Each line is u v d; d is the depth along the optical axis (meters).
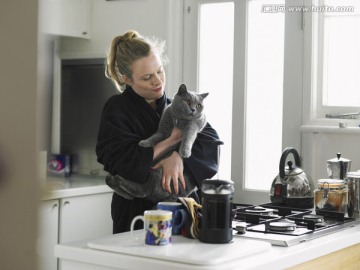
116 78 2.05
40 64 0.24
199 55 3.17
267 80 2.97
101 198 3.12
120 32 3.35
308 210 2.18
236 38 3.03
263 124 2.99
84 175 3.52
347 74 2.80
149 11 3.25
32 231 0.24
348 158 2.71
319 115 2.86
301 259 1.53
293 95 2.87
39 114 0.24
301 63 2.85
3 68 0.24
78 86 3.53
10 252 0.24
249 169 3.04
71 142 3.58
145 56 1.93
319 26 2.84
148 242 1.49
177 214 1.65
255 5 2.99
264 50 2.97
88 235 3.05
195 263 1.30
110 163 1.90
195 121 1.89
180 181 1.94
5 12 0.23
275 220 1.89
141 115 1.98
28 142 0.24
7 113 0.24
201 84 3.18
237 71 3.03
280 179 2.32
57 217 2.87
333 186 2.09
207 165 1.99
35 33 0.23
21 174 0.24
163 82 1.99
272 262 1.41
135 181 1.87
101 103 3.45
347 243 1.79
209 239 1.52
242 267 1.32
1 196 0.24
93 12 3.44
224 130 3.11
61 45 3.55
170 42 3.18
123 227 1.99
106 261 1.43
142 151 1.86
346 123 2.75
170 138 1.90
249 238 1.68
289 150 2.35
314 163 2.80
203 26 3.16
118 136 1.89
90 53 3.43
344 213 2.10
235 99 3.04
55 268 2.86
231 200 1.54
